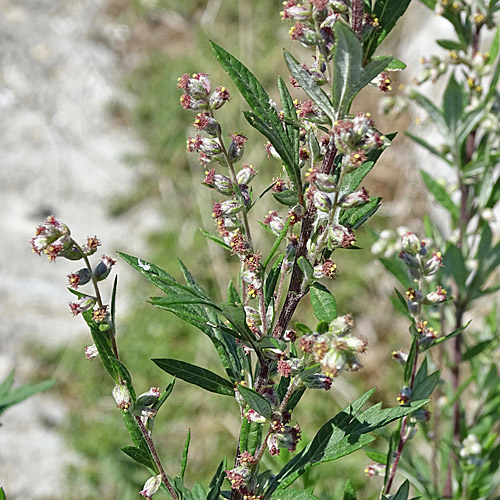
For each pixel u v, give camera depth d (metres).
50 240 1.85
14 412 7.36
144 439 2.03
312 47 1.91
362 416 1.98
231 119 9.13
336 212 1.95
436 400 3.59
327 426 2.00
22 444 7.08
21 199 9.47
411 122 8.56
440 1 3.39
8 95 10.99
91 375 7.59
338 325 1.75
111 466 6.75
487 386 3.83
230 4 11.21
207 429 6.97
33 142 10.23
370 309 7.69
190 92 1.97
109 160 9.97
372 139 1.74
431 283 3.44
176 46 11.47
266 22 10.70
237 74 1.84
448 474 3.49
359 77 1.72
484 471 3.44
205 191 9.09
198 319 1.96
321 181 1.79
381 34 1.84
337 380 6.86
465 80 3.99
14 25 12.42
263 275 2.00
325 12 1.82
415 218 8.20
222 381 2.09
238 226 2.04
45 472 6.86
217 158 2.04
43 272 8.69
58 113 10.74
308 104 1.87
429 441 3.44
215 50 1.83
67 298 8.43
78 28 12.24
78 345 7.88
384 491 2.38
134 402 1.97
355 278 7.91
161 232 8.96
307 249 1.95
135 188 9.61
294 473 1.95
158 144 9.94
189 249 8.57
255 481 2.00
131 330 7.91
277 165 8.43
